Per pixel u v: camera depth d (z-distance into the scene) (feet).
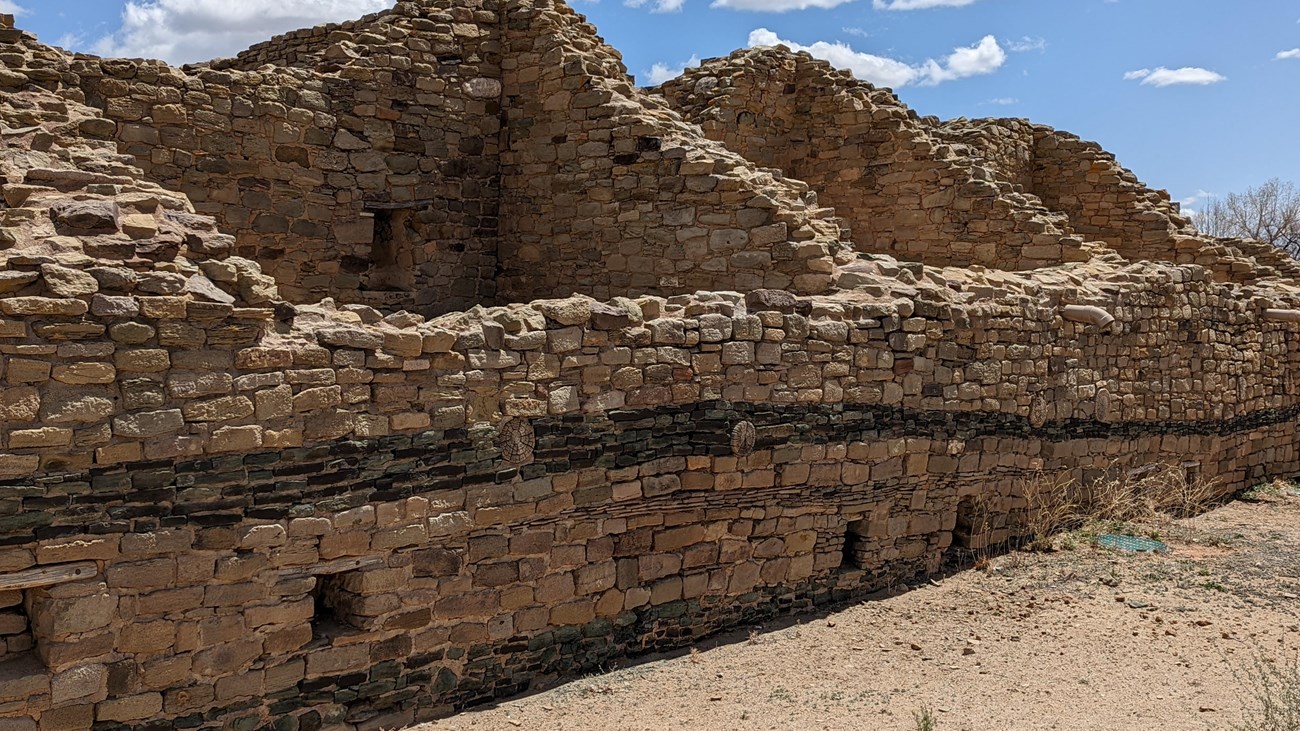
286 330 23.25
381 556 24.73
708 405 29.81
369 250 40.45
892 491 34.50
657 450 29.09
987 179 46.68
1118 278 43.21
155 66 35.32
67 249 21.06
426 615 25.54
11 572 20.20
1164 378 44.98
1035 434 39.17
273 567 23.21
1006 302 37.50
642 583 29.37
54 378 20.26
